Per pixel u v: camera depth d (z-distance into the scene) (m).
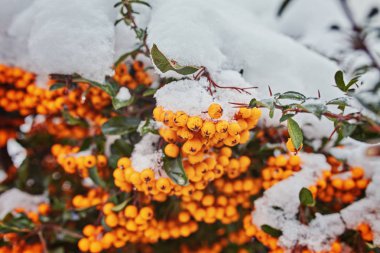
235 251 0.48
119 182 0.34
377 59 0.43
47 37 0.34
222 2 0.38
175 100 0.30
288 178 0.37
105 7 0.35
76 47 0.34
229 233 0.46
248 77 0.35
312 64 0.36
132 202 0.36
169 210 0.38
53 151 0.40
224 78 0.32
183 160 0.32
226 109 0.30
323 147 0.38
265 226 0.35
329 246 0.35
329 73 0.36
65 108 0.40
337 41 0.44
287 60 0.35
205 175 0.33
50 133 0.47
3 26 0.38
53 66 0.35
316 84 0.35
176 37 0.32
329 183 0.37
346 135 0.32
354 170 0.37
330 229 0.36
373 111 0.31
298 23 0.48
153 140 0.35
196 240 0.48
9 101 0.41
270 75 0.35
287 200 0.36
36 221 0.41
